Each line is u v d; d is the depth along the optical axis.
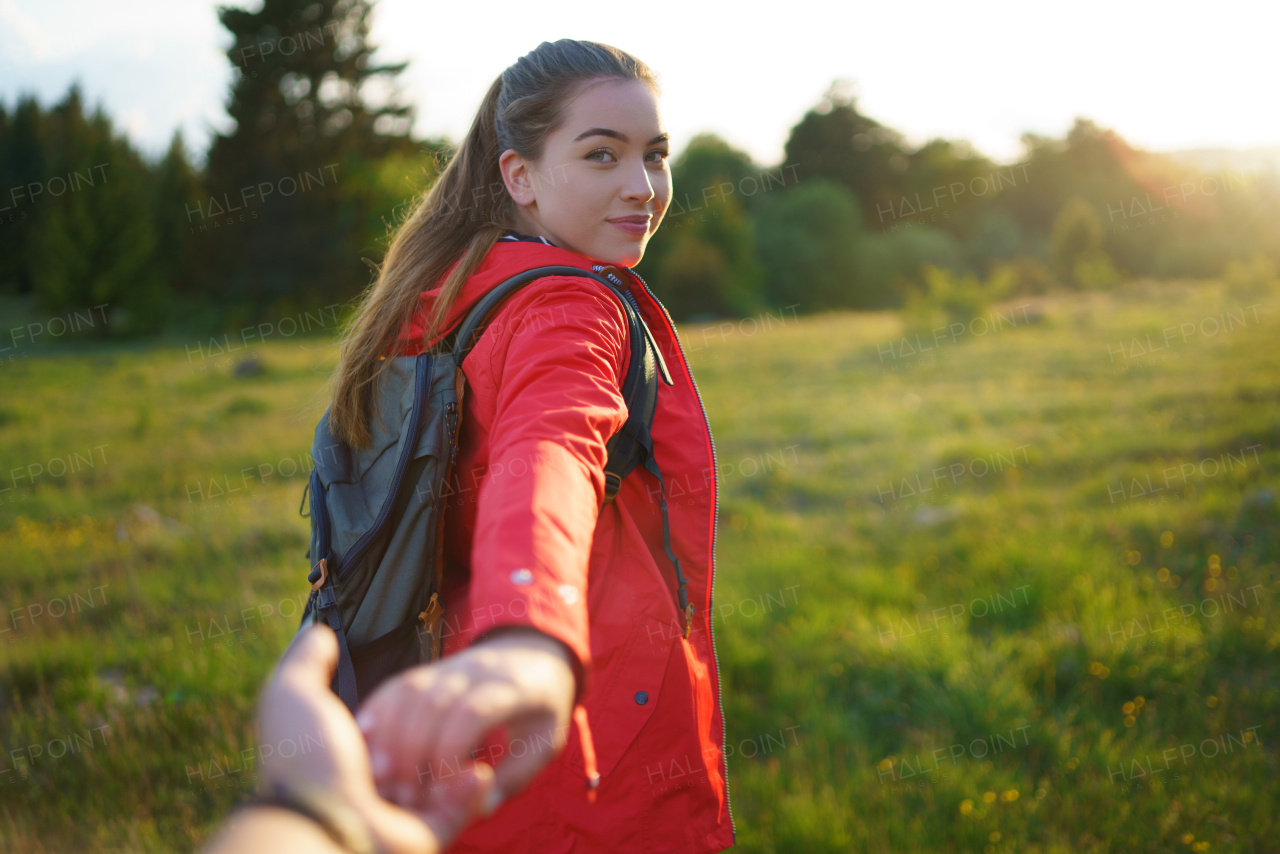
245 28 35.56
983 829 2.69
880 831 2.73
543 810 0.96
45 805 2.78
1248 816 2.71
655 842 0.98
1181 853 2.57
